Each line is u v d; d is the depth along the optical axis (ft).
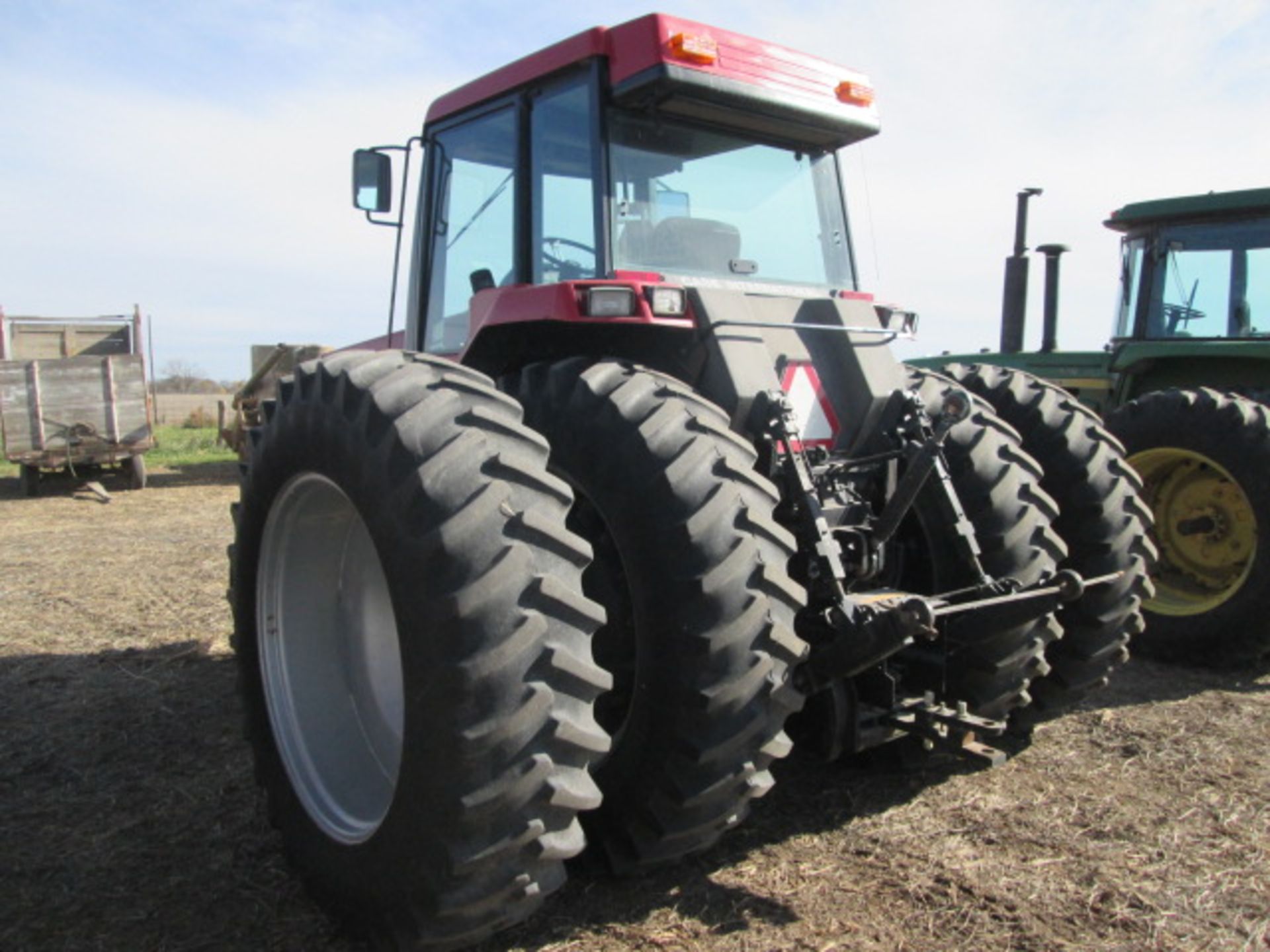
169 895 9.27
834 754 10.44
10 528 32.91
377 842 7.85
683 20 10.83
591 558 7.77
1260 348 19.75
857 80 12.44
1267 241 20.79
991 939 8.34
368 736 9.86
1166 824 10.51
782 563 8.68
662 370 10.59
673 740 8.45
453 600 7.09
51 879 9.57
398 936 7.70
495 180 12.61
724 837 10.27
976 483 11.14
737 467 8.79
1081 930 8.48
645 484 8.61
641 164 11.32
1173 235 21.85
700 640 8.27
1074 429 12.92
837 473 10.78
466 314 13.19
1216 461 16.78
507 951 8.21
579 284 9.61
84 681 15.83
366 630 10.05
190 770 12.23
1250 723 13.73
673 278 11.35
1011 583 10.27
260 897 9.24
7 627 19.27
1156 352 20.88
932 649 11.10
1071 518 12.62
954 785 11.54
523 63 11.83
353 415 8.09
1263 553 15.99
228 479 47.60
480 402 8.25
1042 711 12.91
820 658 9.27
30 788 11.73
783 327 10.50
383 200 14.35
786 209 12.80
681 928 8.53
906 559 11.53
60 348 49.06
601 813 9.15
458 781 7.08
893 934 8.42
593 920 8.67
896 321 12.30
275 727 9.68
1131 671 16.66
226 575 24.36
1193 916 8.70
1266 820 10.57
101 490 41.37
